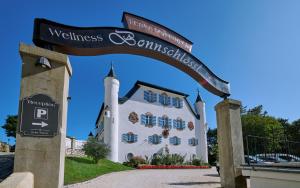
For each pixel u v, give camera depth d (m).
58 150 5.54
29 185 4.95
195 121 35.94
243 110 49.81
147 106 31.59
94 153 19.34
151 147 30.59
